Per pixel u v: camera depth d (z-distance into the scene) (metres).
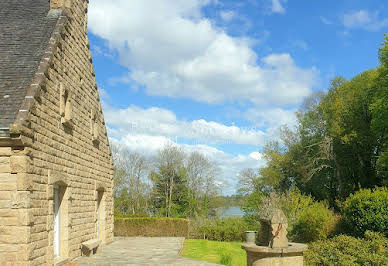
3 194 9.48
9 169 9.52
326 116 37.47
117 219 28.02
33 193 10.02
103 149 19.55
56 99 12.23
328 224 22.33
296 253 9.37
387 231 18.45
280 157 42.34
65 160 13.20
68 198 13.59
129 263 13.29
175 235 28.23
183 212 49.97
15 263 9.34
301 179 39.66
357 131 34.19
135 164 51.53
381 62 30.08
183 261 13.77
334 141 36.81
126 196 50.69
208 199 50.09
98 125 18.45
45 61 11.44
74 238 14.30
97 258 14.59
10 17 13.73
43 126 10.98
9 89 10.55
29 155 9.81
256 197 39.06
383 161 28.06
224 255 16.02
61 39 12.80
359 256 14.34
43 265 10.40
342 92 37.03
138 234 27.92
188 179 51.09
